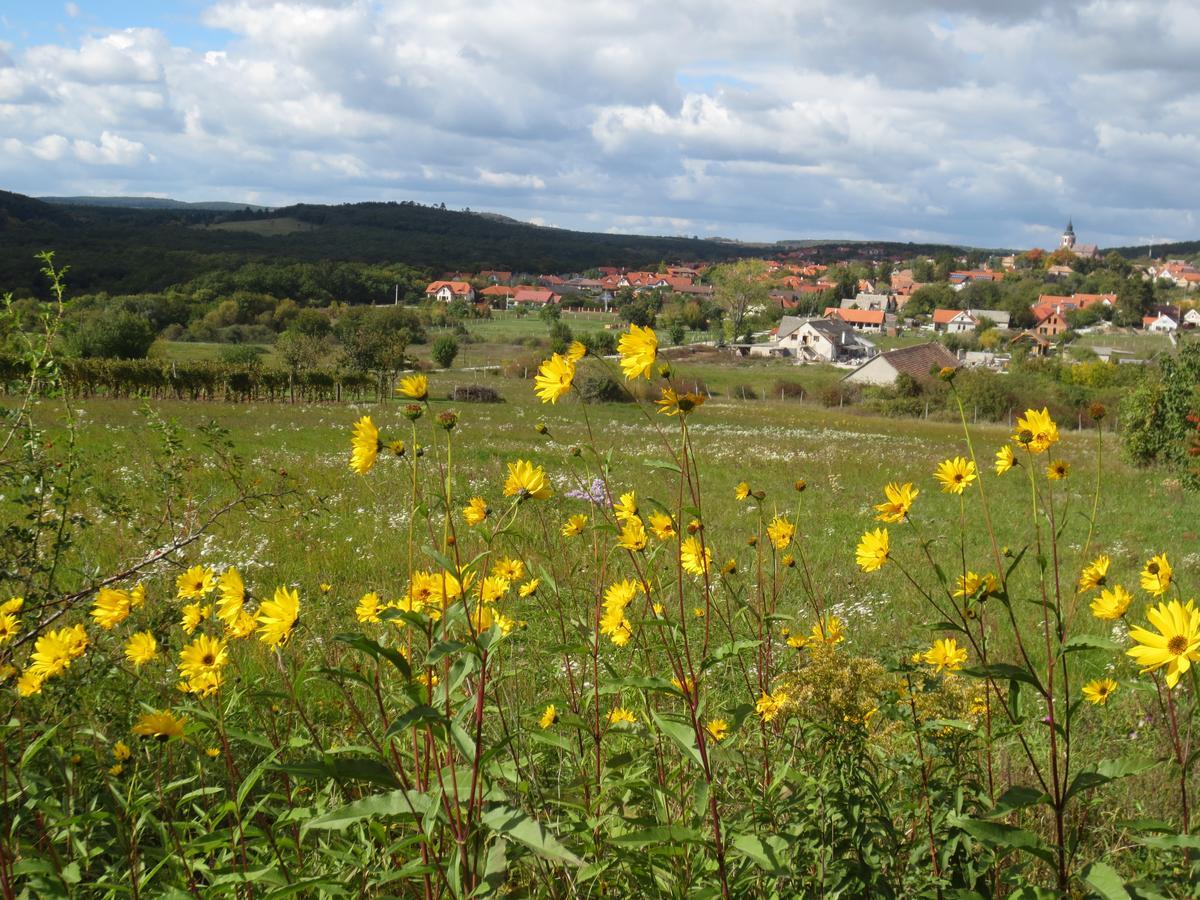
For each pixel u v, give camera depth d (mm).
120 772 2846
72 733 2963
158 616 3717
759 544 3820
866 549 2430
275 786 3080
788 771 2539
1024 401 45281
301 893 2213
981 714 2637
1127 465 23188
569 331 90750
